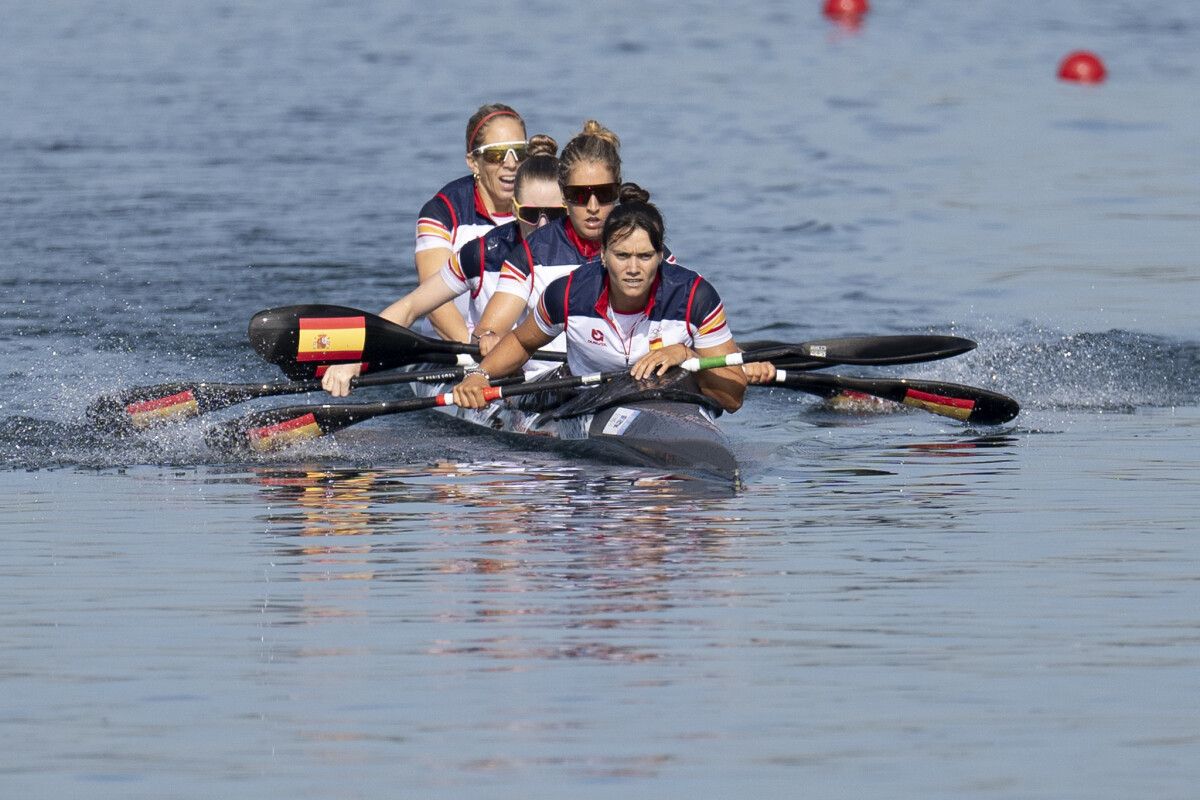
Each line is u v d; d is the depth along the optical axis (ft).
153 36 402.52
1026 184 229.04
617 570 76.54
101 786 53.01
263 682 61.77
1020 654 64.18
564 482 97.96
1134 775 53.11
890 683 61.16
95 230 196.95
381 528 85.87
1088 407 124.16
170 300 161.79
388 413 110.52
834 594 72.18
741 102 301.63
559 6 461.78
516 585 74.13
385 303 160.76
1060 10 457.68
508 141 126.62
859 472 100.58
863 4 442.50
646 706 58.95
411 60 358.64
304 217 205.77
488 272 122.01
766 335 147.43
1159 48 374.22
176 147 257.75
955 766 53.93
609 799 51.55
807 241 193.47
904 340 118.01
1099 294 163.43
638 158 249.75
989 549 79.97
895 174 237.25
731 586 73.61
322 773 53.67
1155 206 211.61
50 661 64.54
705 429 103.24
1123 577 74.54
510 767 53.93
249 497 94.58
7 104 299.17
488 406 120.26
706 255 185.78
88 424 116.06
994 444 110.11
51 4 470.39
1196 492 92.89
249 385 116.37
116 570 77.77
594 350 107.96
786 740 55.98
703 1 474.49
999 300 161.48
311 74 339.36
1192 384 131.23
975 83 325.01
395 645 65.82
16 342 144.05
